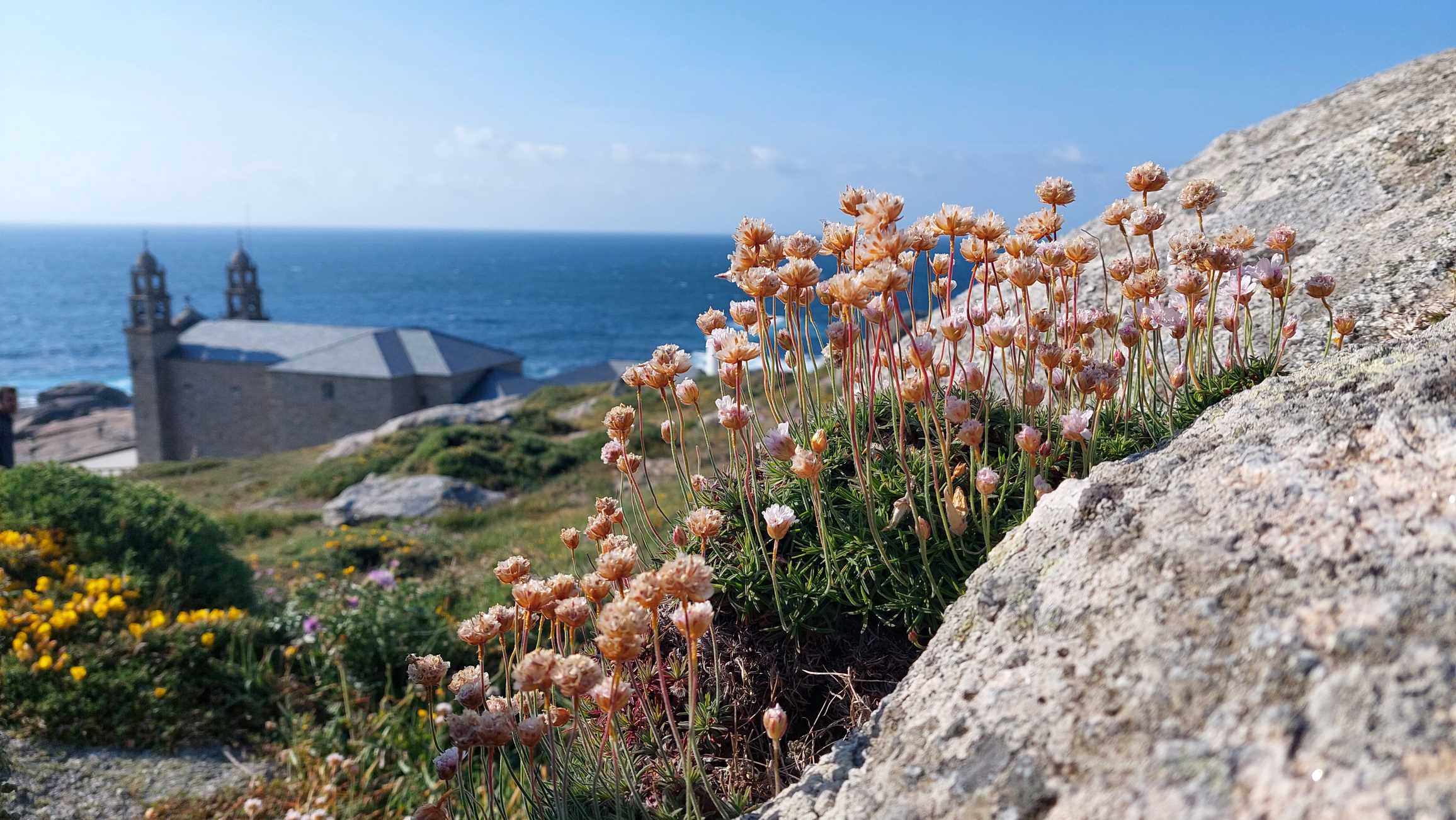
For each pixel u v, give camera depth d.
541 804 1.74
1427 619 0.97
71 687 5.26
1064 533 1.53
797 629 2.01
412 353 56.19
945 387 2.55
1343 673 0.96
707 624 1.58
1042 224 2.28
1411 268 2.78
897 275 1.78
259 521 17.11
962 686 1.37
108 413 82.19
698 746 1.95
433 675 1.97
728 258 2.29
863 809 1.27
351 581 8.29
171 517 7.81
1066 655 1.26
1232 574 1.19
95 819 4.56
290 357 58.59
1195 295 2.15
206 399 58.34
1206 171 4.61
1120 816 0.98
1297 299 2.95
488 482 19.20
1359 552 1.11
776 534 1.90
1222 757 0.96
